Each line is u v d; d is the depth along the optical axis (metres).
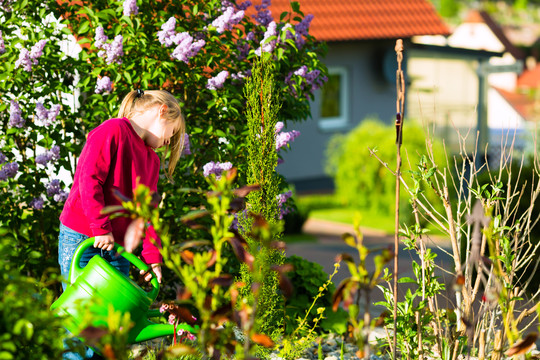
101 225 3.57
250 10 13.96
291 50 5.59
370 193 14.24
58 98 5.55
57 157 5.10
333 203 15.50
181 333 3.76
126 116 3.95
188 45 4.85
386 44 18.27
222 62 5.46
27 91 5.21
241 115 5.42
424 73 24.06
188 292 2.56
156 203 2.61
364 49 18.08
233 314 2.57
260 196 4.36
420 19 18.64
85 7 5.17
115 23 5.15
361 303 5.89
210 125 5.34
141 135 3.94
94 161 3.61
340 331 5.00
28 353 2.54
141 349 4.48
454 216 6.38
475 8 61.59
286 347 4.29
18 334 2.45
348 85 18.00
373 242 11.39
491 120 34.94
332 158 15.00
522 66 18.55
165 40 5.01
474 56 19.27
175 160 4.23
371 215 14.13
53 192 5.13
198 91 5.34
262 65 4.48
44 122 5.07
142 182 3.84
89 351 3.59
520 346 2.75
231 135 5.22
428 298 4.02
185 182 5.21
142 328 3.43
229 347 2.63
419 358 3.87
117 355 2.43
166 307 3.36
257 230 2.66
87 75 5.16
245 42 5.52
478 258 3.33
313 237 11.91
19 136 5.42
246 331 2.56
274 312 4.53
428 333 4.09
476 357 4.10
